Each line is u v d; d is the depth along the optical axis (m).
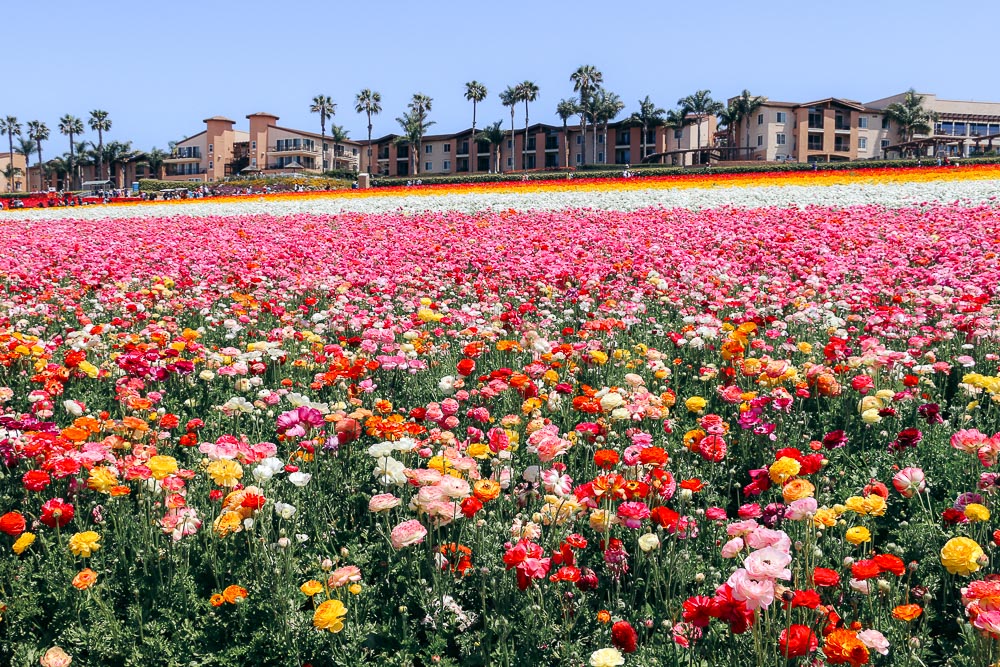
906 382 5.13
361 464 4.91
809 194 21.80
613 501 3.87
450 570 3.77
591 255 12.42
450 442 4.36
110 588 3.80
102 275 11.87
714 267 10.92
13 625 3.59
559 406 5.16
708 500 4.49
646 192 24.30
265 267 12.30
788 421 5.31
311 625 3.48
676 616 3.48
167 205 32.66
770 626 3.16
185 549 4.01
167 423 4.80
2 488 4.55
